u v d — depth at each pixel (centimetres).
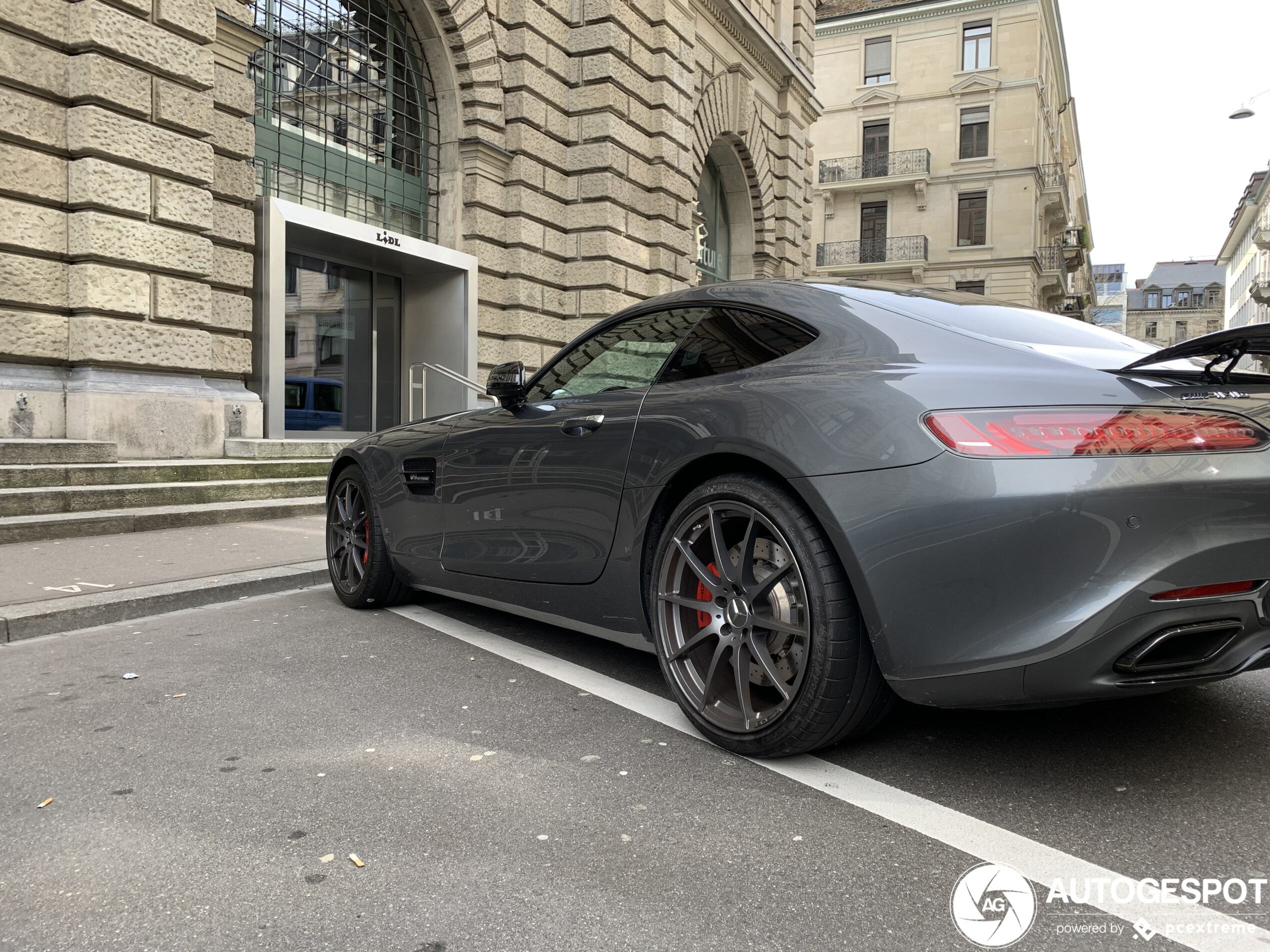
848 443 223
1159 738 261
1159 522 191
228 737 266
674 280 1641
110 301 818
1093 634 192
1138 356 253
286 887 182
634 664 343
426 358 1348
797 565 231
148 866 190
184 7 862
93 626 409
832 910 173
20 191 772
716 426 258
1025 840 200
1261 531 194
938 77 3706
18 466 684
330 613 438
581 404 324
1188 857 192
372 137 1263
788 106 2219
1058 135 4806
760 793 226
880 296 278
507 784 232
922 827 207
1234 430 199
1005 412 208
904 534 211
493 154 1355
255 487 794
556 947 161
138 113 834
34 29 773
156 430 851
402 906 175
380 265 1281
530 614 352
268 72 1117
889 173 3744
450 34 1315
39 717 283
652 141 1589
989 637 203
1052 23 3906
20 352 783
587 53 1475
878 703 234
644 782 233
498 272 1392
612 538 296
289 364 1195
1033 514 196
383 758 249
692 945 162
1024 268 3612
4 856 195
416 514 400
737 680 249
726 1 1828
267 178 1112
